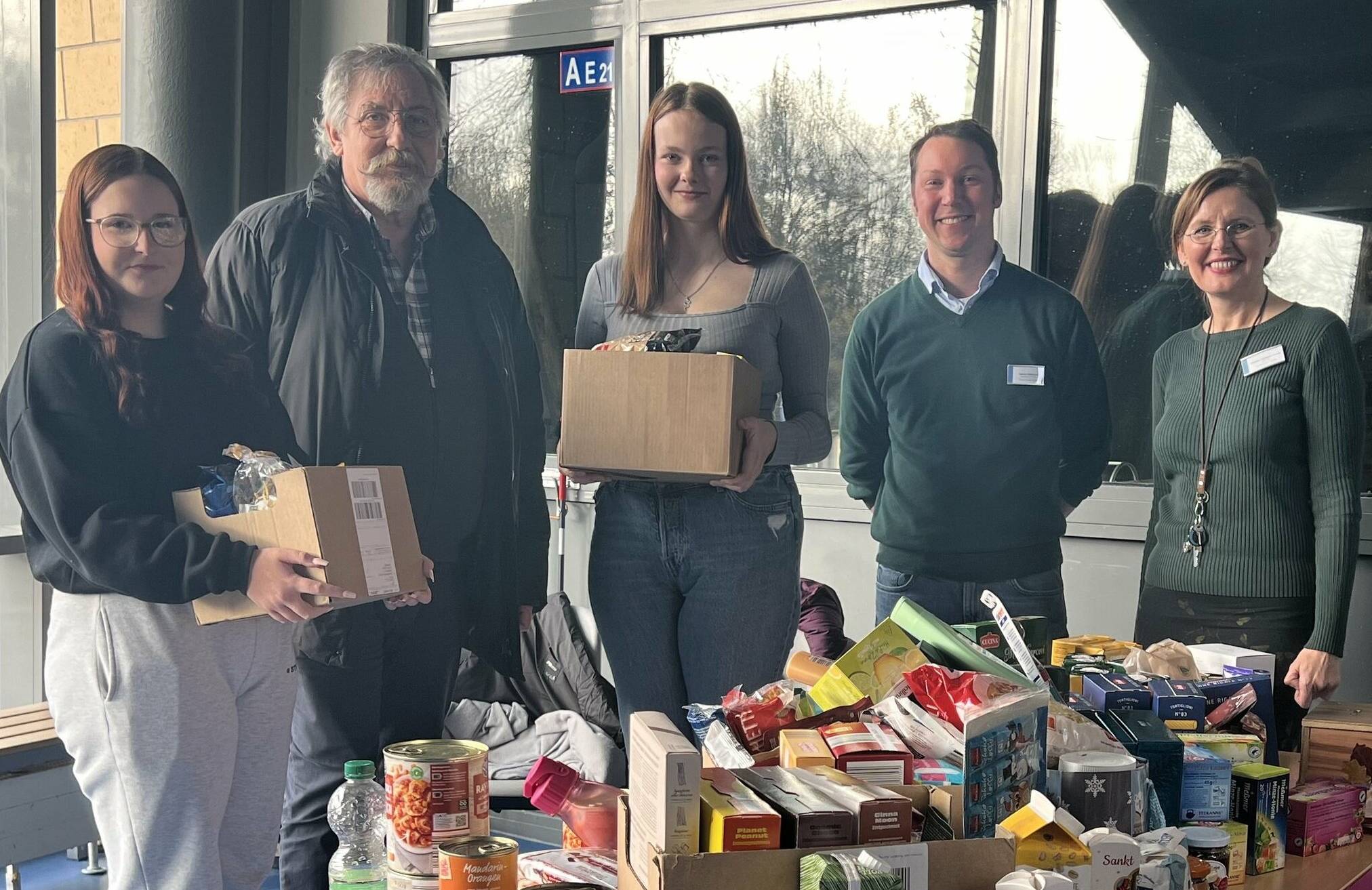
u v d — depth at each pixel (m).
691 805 1.04
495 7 3.93
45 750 2.85
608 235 3.86
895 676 1.44
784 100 3.58
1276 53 3.01
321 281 2.94
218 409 2.43
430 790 1.31
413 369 3.01
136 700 2.15
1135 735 1.44
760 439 2.44
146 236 2.28
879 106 3.46
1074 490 3.21
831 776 1.16
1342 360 2.84
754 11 3.57
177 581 2.13
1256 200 2.98
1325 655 2.76
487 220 4.02
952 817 1.14
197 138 3.58
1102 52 3.19
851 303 3.51
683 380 2.35
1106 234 3.19
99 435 2.18
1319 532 2.81
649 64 3.74
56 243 3.32
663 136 2.68
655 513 2.59
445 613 3.07
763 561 2.62
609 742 3.20
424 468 3.03
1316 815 1.59
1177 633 2.97
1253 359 2.91
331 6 4.04
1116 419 3.18
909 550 3.32
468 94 4.02
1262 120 3.02
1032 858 1.16
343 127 2.98
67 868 3.30
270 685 2.38
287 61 4.02
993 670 1.41
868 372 3.39
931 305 3.32
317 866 2.92
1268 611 2.85
